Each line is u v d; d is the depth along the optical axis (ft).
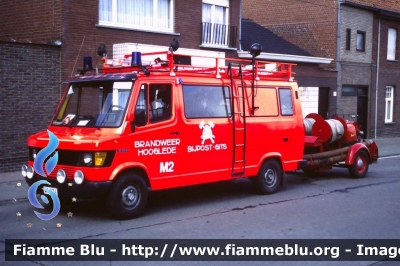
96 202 32.89
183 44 55.83
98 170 26.22
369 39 84.99
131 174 27.73
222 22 61.46
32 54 42.91
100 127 27.76
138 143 27.71
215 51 59.62
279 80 36.78
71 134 27.81
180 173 29.89
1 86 41.11
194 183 30.68
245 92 33.88
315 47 80.23
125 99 27.96
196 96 30.94
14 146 42.34
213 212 30.12
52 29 45.57
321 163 40.86
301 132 37.83
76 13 45.85
